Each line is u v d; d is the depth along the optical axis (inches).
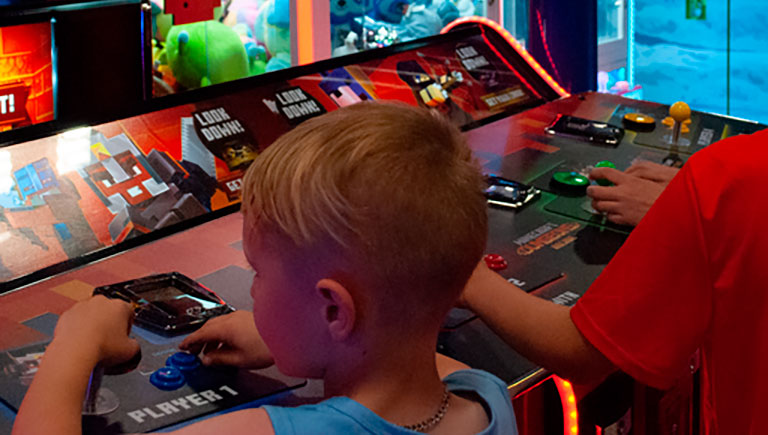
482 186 26.5
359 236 24.3
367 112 25.9
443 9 134.3
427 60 76.8
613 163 66.6
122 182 54.4
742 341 35.1
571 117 73.2
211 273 48.6
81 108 69.2
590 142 69.9
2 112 65.5
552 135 71.0
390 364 26.1
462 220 25.3
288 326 26.6
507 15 141.5
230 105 63.1
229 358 38.4
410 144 25.1
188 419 35.3
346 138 24.8
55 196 51.6
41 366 30.3
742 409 36.2
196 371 38.5
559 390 43.2
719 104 145.2
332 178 24.3
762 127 73.9
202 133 60.1
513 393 39.2
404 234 24.5
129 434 33.7
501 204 57.7
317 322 26.2
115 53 69.3
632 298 35.7
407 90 73.2
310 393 37.9
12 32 63.7
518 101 77.7
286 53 123.7
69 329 32.6
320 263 25.1
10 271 46.5
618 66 154.3
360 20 126.6
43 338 41.0
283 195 24.9
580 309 37.0
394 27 130.6
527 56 81.7
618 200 55.1
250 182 26.1
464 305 40.5
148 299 44.1
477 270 40.8
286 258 25.7
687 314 35.4
